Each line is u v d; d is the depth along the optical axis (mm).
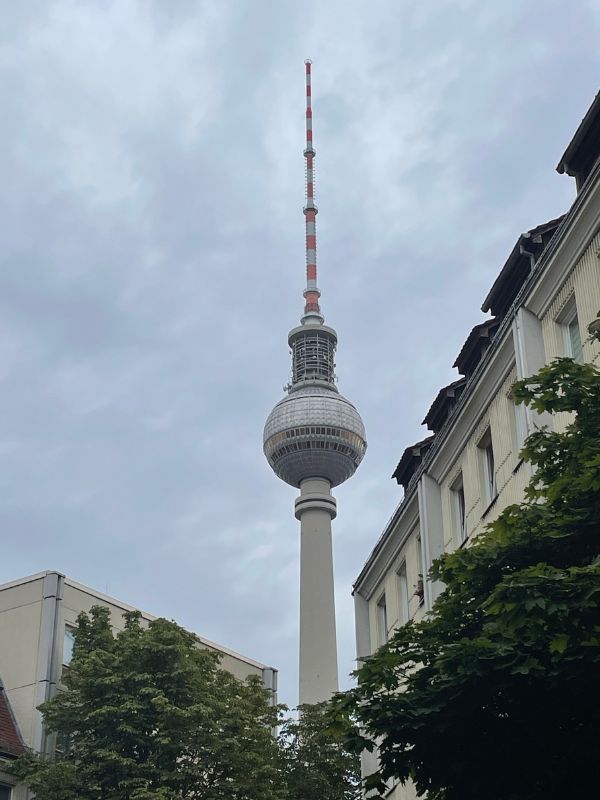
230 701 49469
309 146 194875
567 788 18109
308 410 168125
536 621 17406
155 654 47438
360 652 46250
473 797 19109
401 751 19703
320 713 63781
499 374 32344
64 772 44656
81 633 49406
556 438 20125
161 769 44844
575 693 17797
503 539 19969
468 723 19031
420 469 38656
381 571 44906
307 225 190875
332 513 167875
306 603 160500
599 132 27953
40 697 55906
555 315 29016
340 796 60906
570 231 27500
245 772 46469
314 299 184000
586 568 17406
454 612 20531
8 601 59625
